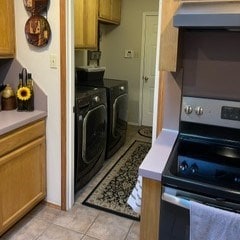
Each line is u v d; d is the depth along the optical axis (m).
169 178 1.17
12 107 2.26
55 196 2.45
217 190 1.10
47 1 2.03
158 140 1.57
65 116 2.22
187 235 1.19
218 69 1.55
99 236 2.15
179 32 1.35
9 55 2.19
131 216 2.39
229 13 1.09
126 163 3.42
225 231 1.08
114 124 3.47
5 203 1.99
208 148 1.52
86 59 4.11
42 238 2.10
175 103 1.66
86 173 2.83
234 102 1.55
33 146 2.18
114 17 4.43
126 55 4.92
